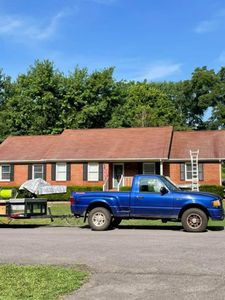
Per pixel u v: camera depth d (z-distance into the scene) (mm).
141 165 35781
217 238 13164
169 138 37031
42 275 8016
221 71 68312
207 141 36938
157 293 6898
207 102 67250
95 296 6770
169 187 16016
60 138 39500
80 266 8930
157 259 9625
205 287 7211
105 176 35406
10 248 11359
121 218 16438
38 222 19344
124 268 8758
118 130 39688
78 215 16484
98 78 53781
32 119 52188
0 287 7180
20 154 37938
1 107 60594
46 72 52500
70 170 36188
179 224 18188
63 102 52406
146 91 66750
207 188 32156
